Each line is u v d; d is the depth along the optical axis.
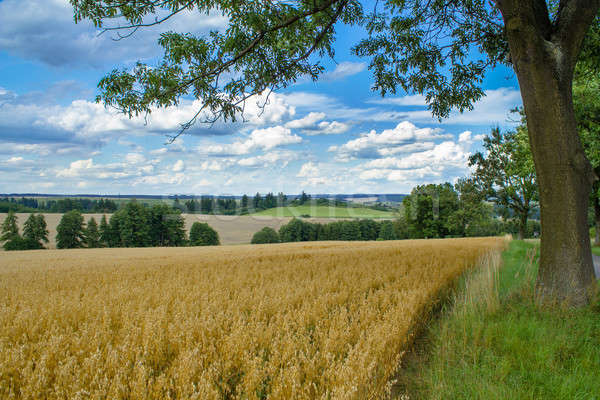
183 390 2.67
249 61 7.31
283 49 7.60
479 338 4.22
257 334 3.85
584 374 3.27
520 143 24.77
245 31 6.80
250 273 10.06
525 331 4.27
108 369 3.04
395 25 9.23
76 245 68.56
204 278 9.31
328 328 4.09
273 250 26.45
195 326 4.01
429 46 9.55
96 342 3.70
